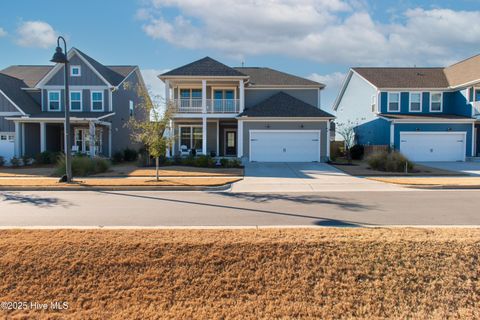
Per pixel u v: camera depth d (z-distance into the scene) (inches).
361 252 204.4
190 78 954.7
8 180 577.6
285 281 186.1
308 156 923.4
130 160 1120.2
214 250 205.0
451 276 190.1
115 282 185.5
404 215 327.0
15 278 187.2
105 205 386.3
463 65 1110.4
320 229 252.5
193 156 896.3
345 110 1380.4
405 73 1166.3
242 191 492.7
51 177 627.2
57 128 1103.6
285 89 1093.1
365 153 1039.0
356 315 167.9
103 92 1037.8
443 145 982.4
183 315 166.1
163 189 516.4
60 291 181.3
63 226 283.7
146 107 573.6
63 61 530.9
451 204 385.1
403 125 982.4
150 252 203.3
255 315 166.2
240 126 922.7
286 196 445.4
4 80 1002.1
